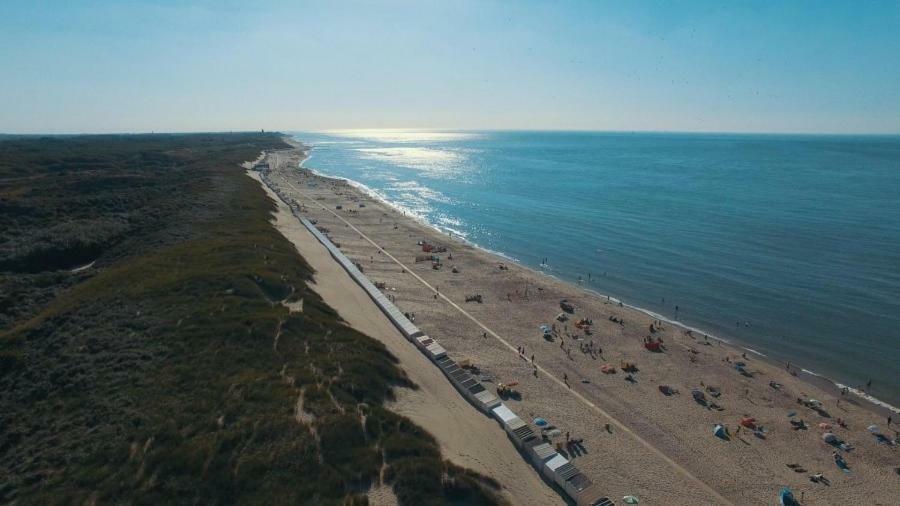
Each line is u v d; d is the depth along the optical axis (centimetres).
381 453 2795
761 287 6825
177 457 2578
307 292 5116
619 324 5625
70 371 3369
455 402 3809
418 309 5841
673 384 4412
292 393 3147
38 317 4366
